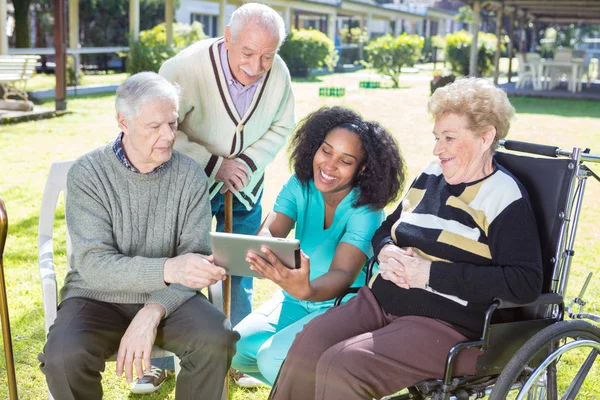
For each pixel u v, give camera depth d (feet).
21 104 36.35
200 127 10.30
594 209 21.08
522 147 8.59
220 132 10.29
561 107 48.14
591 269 15.75
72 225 8.09
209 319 7.93
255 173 10.72
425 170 8.48
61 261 15.19
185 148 9.98
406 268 7.61
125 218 8.13
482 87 7.72
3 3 37.42
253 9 9.34
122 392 10.16
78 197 8.08
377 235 8.45
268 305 9.20
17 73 35.47
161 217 8.25
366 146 8.50
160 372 10.31
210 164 10.06
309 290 7.82
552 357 7.13
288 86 10.70
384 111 43.19
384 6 119.03
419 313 7.66
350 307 8.04
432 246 7.77
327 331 7.69
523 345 7.27
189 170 8.41
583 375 8.25
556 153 8.27
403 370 7.28
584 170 7.93
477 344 7.16
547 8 69.87
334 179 8.57
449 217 7.80
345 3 102.58
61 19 37.50
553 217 8.03
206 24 85.87
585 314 8.04
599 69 90.33
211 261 7.85
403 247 8.13
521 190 7.68
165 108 7.80
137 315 7.84
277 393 7.61
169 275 7.87
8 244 16.17
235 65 9.59
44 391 10.06
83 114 37.68
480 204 7.69
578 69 62.59
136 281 7.88
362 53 103.55
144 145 7.86
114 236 8.20
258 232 9.02
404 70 91.61
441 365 7.35
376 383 7.22
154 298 7.98
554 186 8.04
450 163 7.85
